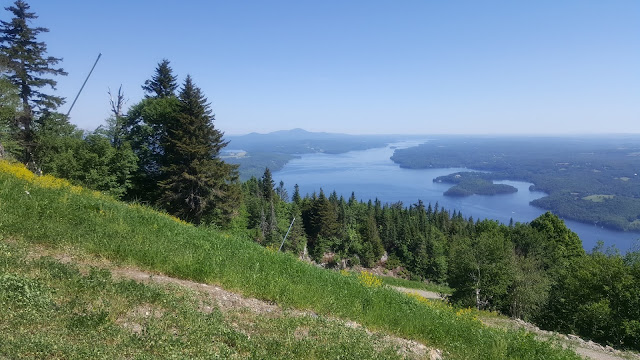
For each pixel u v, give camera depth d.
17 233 6.52
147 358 3.62
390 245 76.19
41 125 31.61
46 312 4.09
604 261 22.64
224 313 5.66
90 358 3.43
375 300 9.03
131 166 30.22
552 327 25.38
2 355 3.13
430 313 9.72
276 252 11.70
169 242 8.54
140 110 34.56
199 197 31.16
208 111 34.69
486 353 7.21
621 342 19.41
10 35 29.98
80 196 10.72
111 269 6.24
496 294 26.95
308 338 5.37
